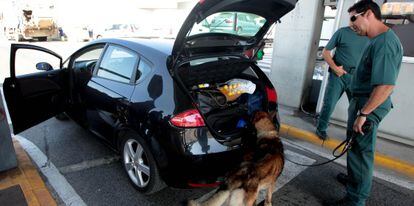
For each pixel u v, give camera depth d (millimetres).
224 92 2891
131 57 2830
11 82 3027
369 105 2178
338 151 3887
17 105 3117
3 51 13344
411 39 3773
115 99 2824
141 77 2654
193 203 2133
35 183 2729
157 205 2627
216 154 2340
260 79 3166
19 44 3066
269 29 2941
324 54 3836
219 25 2852
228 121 2660
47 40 20266
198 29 2646
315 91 5324
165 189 2883
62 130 4176
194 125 2277
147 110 2445
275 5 2553
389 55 2086
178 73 2535
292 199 2822
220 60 2791
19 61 10297
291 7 2512
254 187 2258
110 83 2996
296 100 5184
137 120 2537
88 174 3066
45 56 11719
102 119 3109
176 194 2807
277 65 5281
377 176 3346
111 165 3258
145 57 2668
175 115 2268
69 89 3680
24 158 3113
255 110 2816
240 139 2521
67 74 3678
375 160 3643
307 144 4141
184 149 2252
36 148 3594
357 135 2381
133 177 2828
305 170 3377
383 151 3797
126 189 2840
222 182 2299
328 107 3914
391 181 3242
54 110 3594
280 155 2484
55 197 2688
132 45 2869
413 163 3482
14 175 2807
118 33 20672
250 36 2975
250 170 2260
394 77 2098
